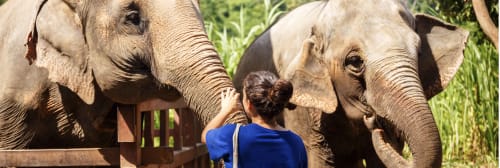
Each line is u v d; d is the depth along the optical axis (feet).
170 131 24.88
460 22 33.96
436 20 22.99
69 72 19.07
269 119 14.11
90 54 19.01
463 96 35.35
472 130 34.86
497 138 34.04
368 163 23.49
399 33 21.06
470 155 34.63
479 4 22.53
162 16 18.19
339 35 21.52
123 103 19.31
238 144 13.93
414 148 20.02
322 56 21.88
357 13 21.57
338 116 22.34
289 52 23.48
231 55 36.29
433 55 22.57
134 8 18.53
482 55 34.55
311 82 21.79
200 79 17.52
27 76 19.93
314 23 22.40
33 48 19.29
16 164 19.86
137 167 19.52
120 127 19.44
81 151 19.80
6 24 20.72
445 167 32.58
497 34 22.47
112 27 18.65
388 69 20.49
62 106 20.16
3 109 20.03
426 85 22.50
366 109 21.45
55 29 19.22
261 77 14.03
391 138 21.65
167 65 17.93
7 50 20.22
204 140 14.70
